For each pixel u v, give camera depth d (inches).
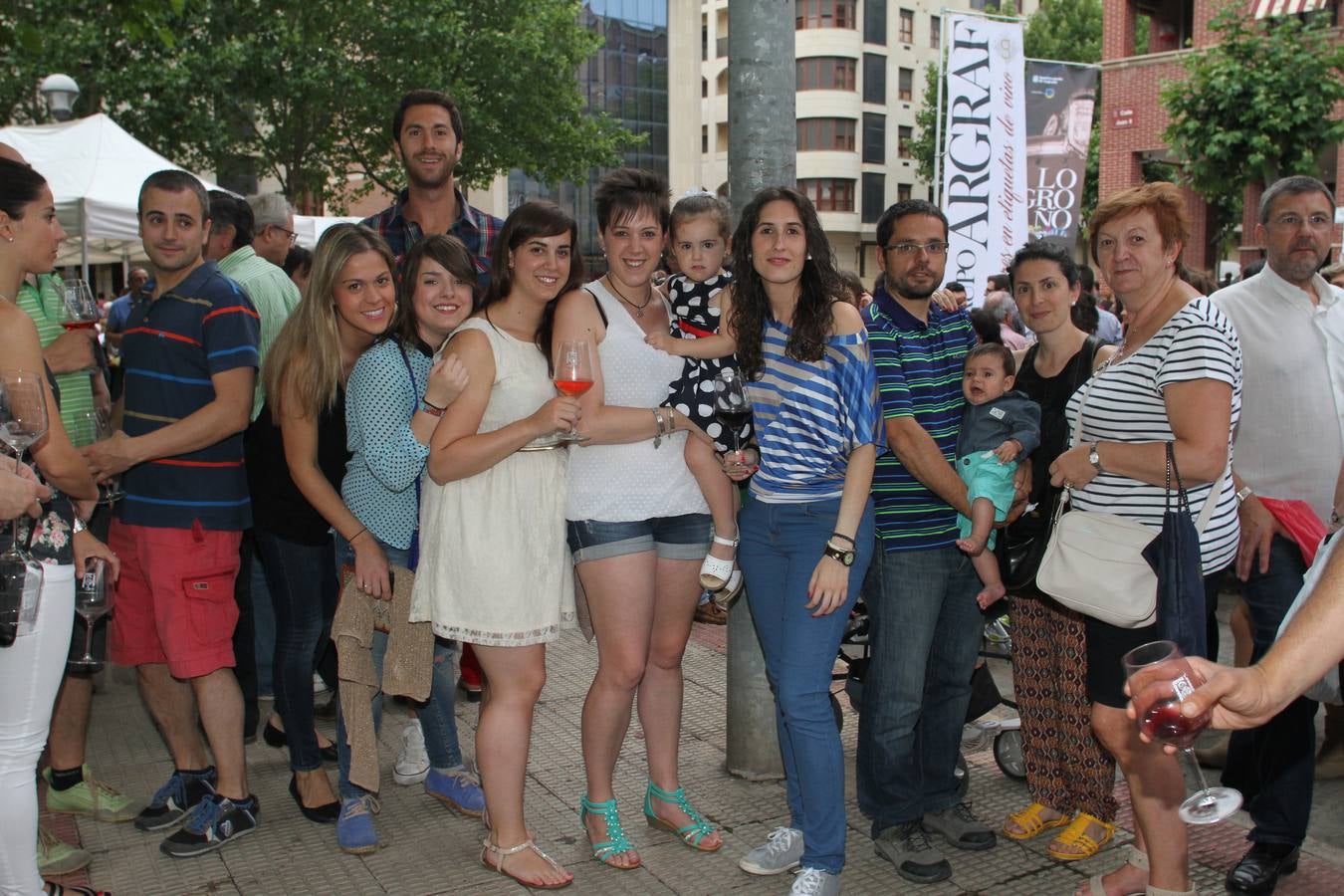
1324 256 147.3
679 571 138.6
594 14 1669.5
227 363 141.8
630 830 149.8
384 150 917.8
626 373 132.4
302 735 152.1
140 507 142.5
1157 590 112.7
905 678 136.3
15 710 109.0
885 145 1972.2
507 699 134.2
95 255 517.3
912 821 138.3
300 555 147.7
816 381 126.4
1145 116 866.1
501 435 124.6
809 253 125.3
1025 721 146.6
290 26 828.6
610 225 132.3
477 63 914.7
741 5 157.4
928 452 130.6
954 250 369.1
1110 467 117.8
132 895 133.0
